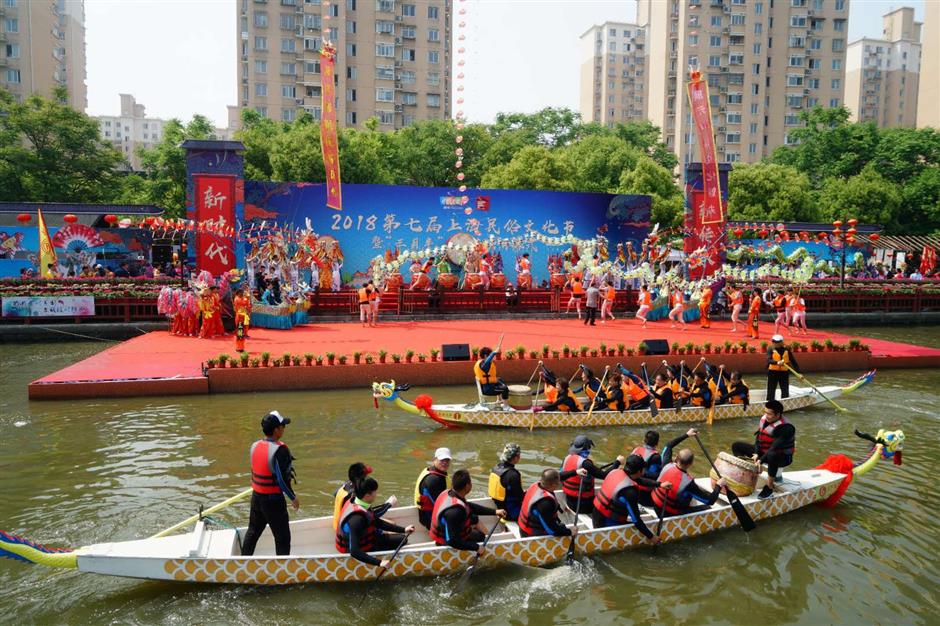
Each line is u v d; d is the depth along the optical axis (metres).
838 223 31.77
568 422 12.99
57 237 31.17
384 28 67.00
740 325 25.11
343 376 15.62
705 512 8.40
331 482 10.01
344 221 26.77
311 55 64.44
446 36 72.94
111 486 9.62
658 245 29.78
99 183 43.91
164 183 43.78
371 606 6.73
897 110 109.56
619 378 13.45
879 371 18.94
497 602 6.88
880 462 11.44
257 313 22.47
